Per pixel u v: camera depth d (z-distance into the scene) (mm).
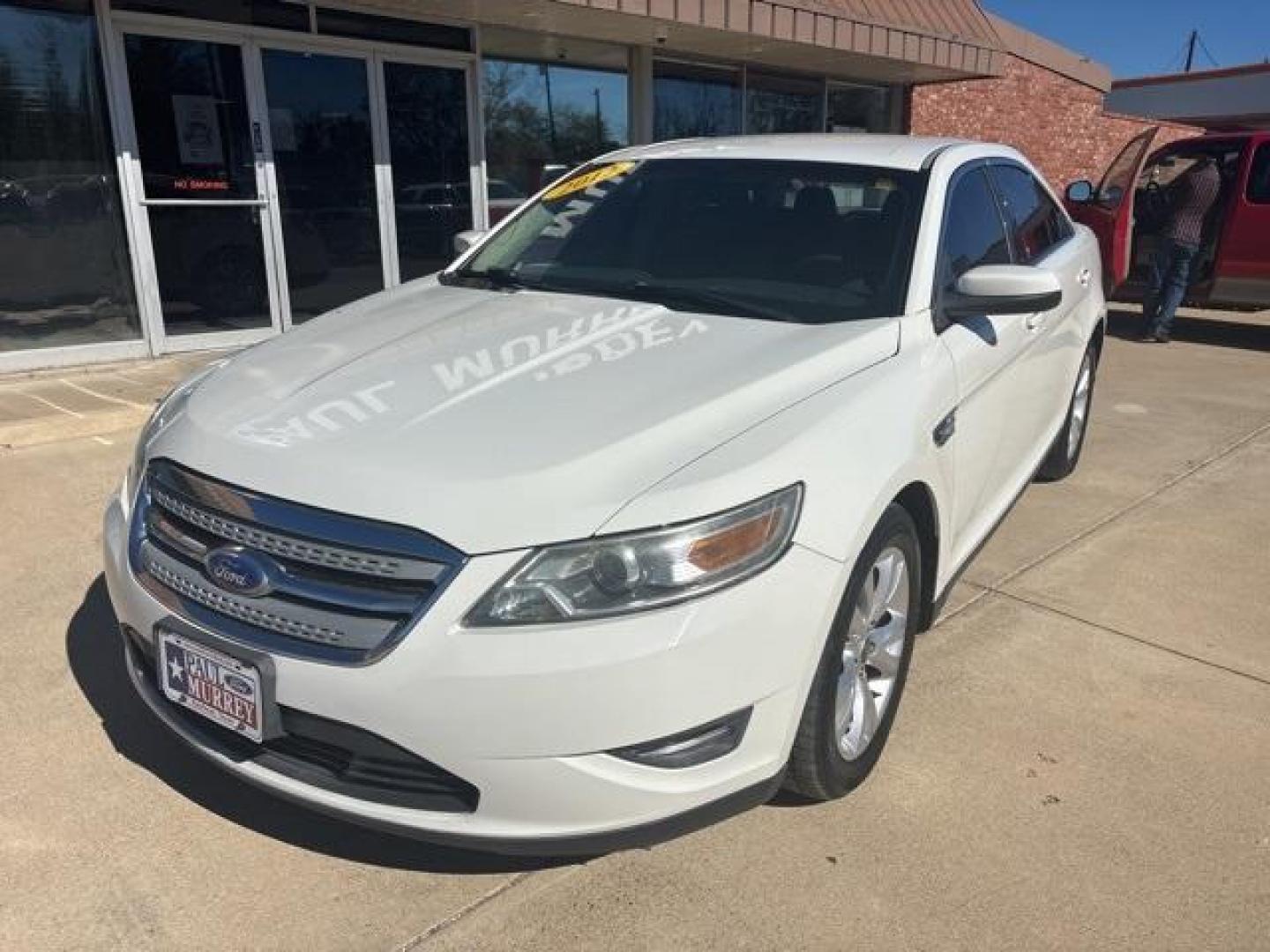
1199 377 8477
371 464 2184
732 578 2129
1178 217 9648
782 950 2238
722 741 2203
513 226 3994
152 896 2350
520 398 2438
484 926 2289
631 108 10656
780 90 12430
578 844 2133
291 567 2156
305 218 8148
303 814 2641
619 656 2020
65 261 7055
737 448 2279
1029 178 4648
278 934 2252
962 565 3451
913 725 3119
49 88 6773
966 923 2328
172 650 2307
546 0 7855
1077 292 4793
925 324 3045
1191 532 4824
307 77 7922
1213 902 2414
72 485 4852
